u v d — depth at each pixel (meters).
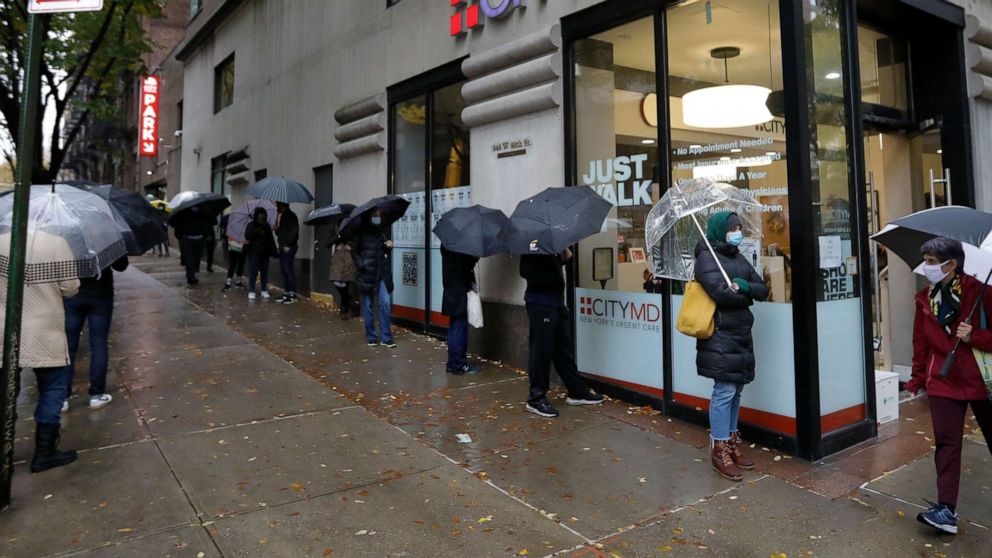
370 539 3.38
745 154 5.03
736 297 4.04
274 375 6.74
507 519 3.64
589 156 6.40
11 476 3.73
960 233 3.27
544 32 6.59
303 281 12.28
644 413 5.59
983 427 3.51
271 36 13.56
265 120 13.88
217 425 5.17
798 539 3.42
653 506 3.82
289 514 3.65
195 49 19.50
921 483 4.11
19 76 9.41
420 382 6.56
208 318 9.98
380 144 9.67
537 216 5.31
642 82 5.86
